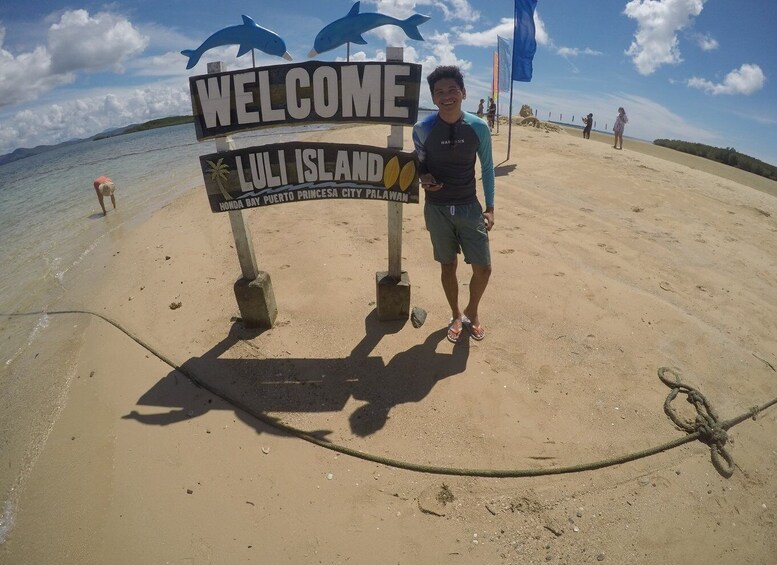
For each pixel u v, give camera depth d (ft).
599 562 6.86
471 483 8.04
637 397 10.00
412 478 8.14
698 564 6.88
